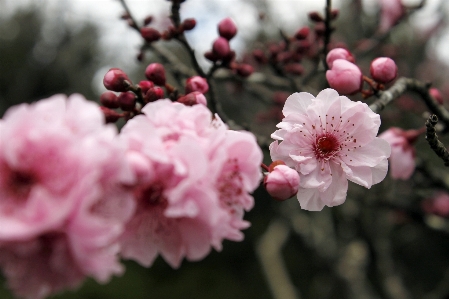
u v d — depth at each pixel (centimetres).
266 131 35
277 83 25
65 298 61
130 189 12
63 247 12
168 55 23
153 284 77
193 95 16
